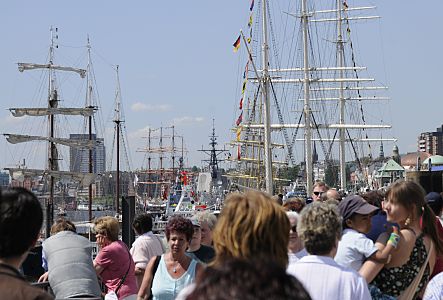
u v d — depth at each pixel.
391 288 9.45
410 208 9.70
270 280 3.41
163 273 10.33
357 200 9.59
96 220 13.92
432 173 32.31
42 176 73.81
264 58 91.69
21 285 5.87
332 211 7.77
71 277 11.05
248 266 3.47
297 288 3.42
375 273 9.22
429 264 10.05
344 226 9.73
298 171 140.62
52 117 76.31
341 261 9.40
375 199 13.41
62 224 13.55
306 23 114.56
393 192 9.77
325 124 126.31
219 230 6.72
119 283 13.59
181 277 10.24
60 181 78.69
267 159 89.25
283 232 6.71
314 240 7.61
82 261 11.35
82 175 74.94
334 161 145.38
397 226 9.48
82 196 111.94
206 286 3.44
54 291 11.04
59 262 11.25
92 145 77.44
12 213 6.08
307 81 113.75
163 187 140.62
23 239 6.12
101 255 13.51
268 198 6.82
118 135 106.56
